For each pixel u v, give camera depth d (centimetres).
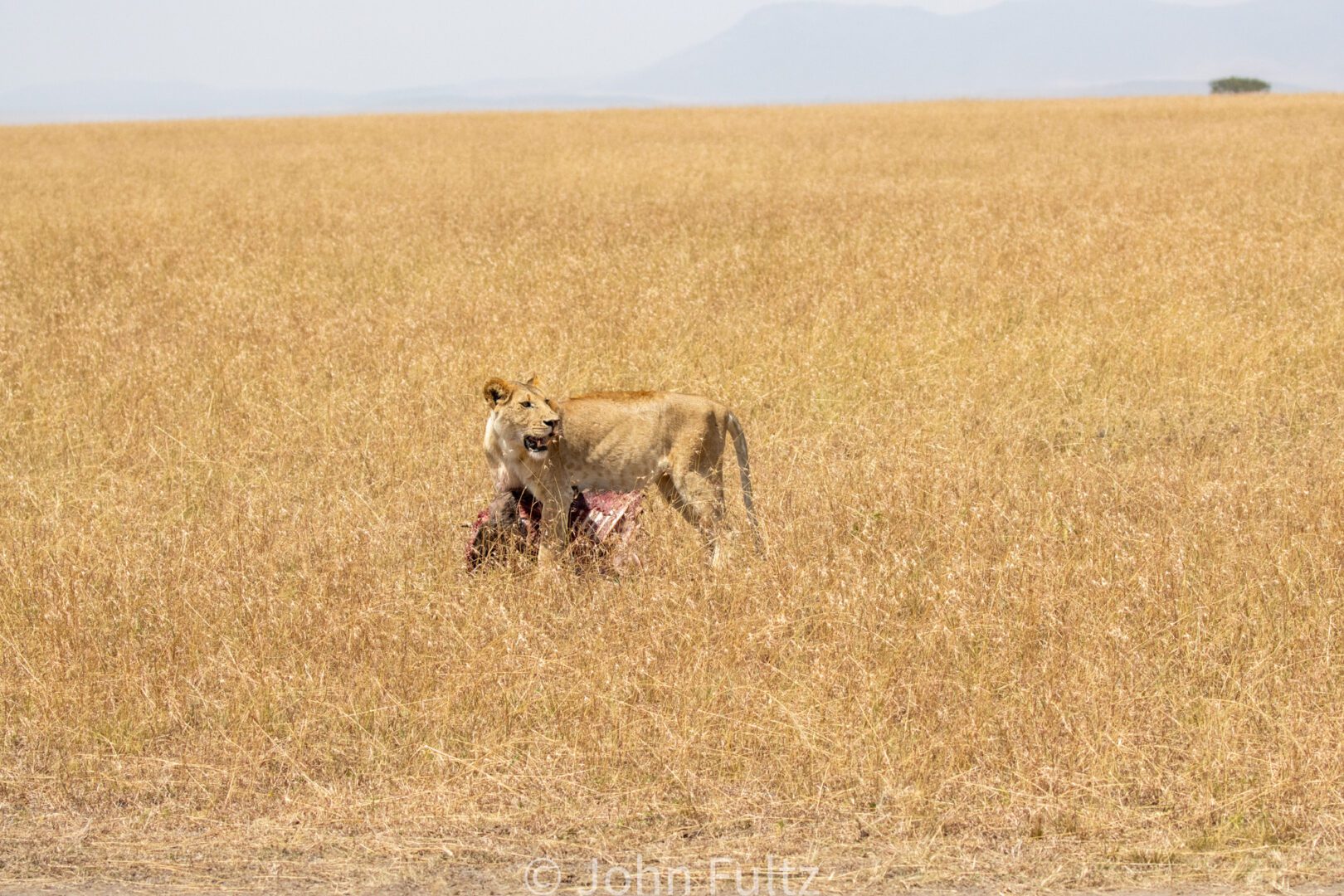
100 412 1546
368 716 866
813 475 1270
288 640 952
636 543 1111
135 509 1252
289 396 1598
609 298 1986
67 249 2667
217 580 1038
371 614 970
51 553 1105
